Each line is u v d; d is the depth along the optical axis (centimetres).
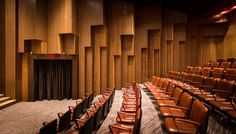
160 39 820
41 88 652
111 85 734
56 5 641
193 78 510
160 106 317
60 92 658
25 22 616
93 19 664
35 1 603
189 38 898
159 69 826
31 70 632
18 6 621
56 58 635
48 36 646
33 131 365
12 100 603
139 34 810
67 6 629
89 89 676
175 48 866
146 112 434
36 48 641
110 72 737
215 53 885
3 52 619
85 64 677
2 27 619
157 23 798
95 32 697
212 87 394
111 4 743
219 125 324
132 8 732
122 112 329
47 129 221
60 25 635
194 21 895
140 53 808
